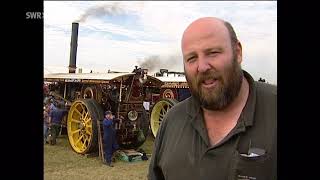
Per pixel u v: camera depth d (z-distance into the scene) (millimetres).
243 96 1290
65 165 5359
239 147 1221
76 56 6430
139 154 6160
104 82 5988
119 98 6223
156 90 7883
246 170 1170
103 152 5875
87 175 4902
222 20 1271
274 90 1305
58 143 7062
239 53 1279
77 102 6566
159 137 1512
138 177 4980
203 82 1237
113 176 4980
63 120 7020
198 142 1312
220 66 1207
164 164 1400
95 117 6180
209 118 1310
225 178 1216
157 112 7402
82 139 6633
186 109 1405
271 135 1206
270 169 1170
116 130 6137
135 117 6445
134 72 6328
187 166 1310
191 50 1240
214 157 1248
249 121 1225
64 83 7258
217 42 1205
